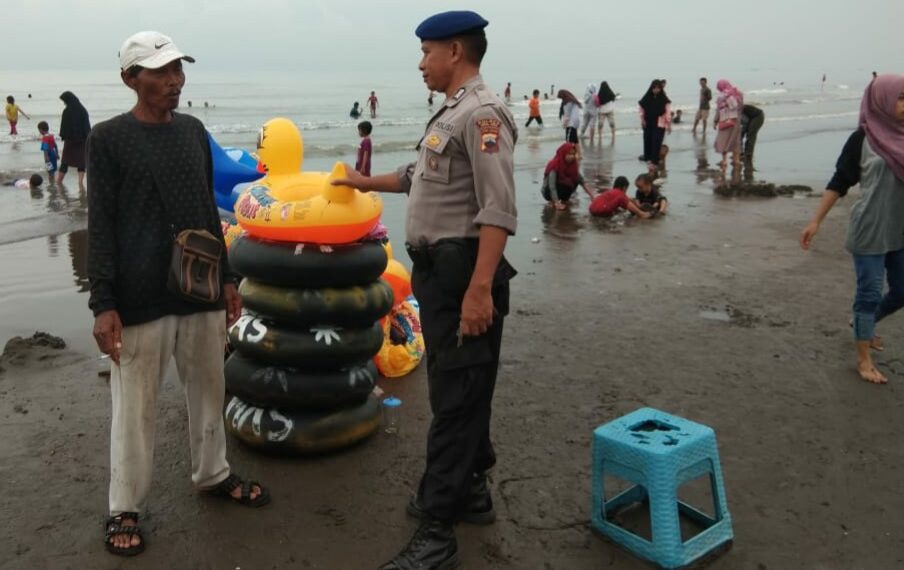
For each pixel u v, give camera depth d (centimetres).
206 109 5119
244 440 408
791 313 673
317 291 388
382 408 470
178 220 314
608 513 349
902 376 527
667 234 1023
